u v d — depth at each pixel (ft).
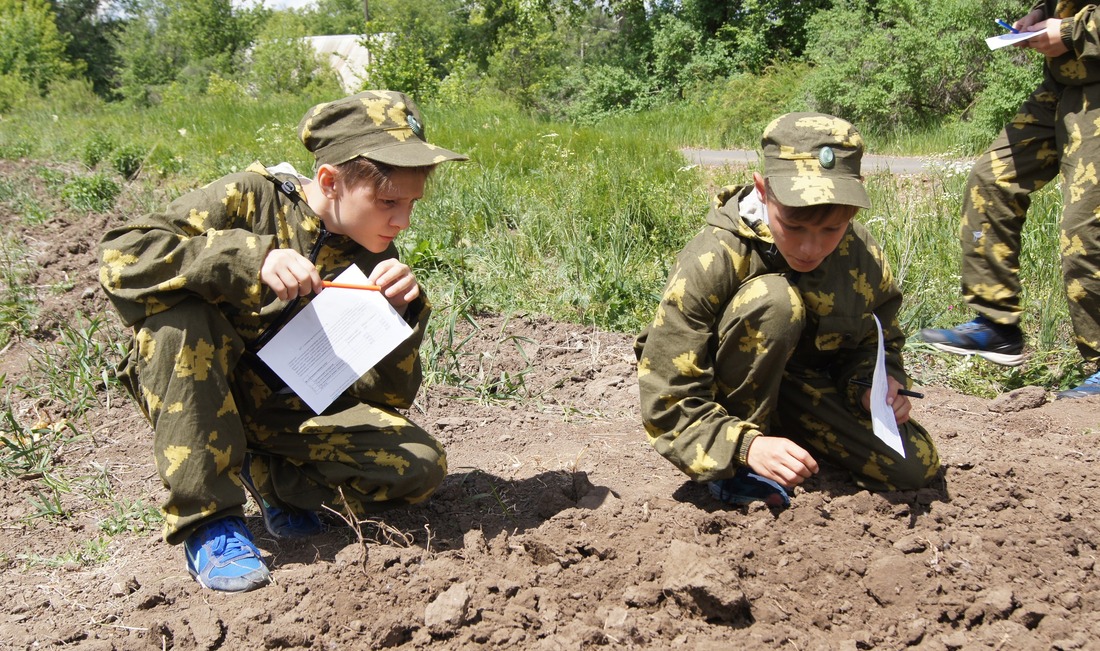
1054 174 13.53
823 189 8.25
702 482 9.66
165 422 8.45
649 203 22.81
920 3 51.21
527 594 8.35
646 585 8.40
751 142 48.26
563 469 11.16
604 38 154.71
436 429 12.71
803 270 8.93
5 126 42.78
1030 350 15.62
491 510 10.11
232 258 8.16
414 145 8.58
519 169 29.60
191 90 163.73
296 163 30.32
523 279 19.01
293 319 8.63
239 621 7.98
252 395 9.32
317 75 133.18
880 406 8.95
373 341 8.62
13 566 9.55
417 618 7.98
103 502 10.91
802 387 9.96
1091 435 11.81
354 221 8.79
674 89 86.94
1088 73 12.55
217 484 8.59
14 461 11.77
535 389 14.34
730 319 9.12
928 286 17.74
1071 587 8.55
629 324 17.06
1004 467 10.29
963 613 8.27
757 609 8.27
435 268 18.95
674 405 9.29
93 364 14.57
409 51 94.53
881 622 8.22
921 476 9.76
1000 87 38.81
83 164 30.40
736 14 87.10
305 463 9.42
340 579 8.41
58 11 175.52
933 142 41.24
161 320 8.36
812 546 8.97
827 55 56.24
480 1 140.77
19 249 19.90
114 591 8.79
